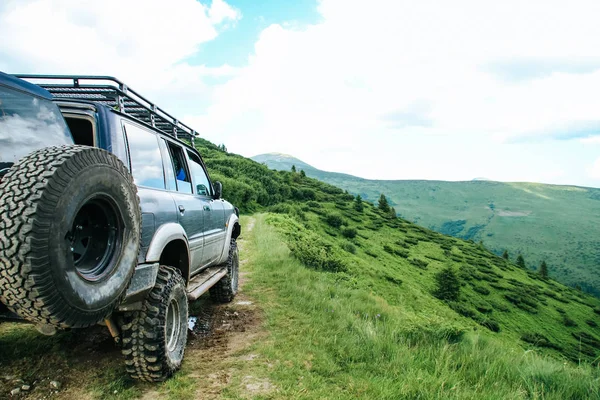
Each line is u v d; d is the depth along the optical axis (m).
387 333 4.61
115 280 2.28
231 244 6.08
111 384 2.98
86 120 2.94
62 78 2.90
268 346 3.98
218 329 4.61
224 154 133.62
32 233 1.71
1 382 2.90
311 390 3.11
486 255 130.50
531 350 4.51
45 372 3.12
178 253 3.62
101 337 3.88
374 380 3.36
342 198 157.12
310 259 11.43
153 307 2.87
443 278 71.94
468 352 4.33
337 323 4.98
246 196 68.44
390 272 69.62
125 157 2.92
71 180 1.92
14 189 1.79
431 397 3.07
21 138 2.41
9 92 2.41
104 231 2.33
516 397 3.25
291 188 132.62
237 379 3.25
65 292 1.87
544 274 140.38
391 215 149.25
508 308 79.31
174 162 4.08
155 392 2.95
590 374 3.73
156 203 3.14
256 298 6.27
